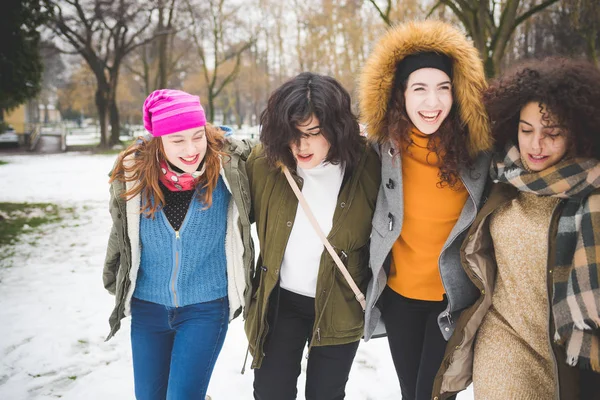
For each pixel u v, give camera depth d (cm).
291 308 210
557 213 157
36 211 896
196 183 197
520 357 171
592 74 154
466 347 187
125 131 4497
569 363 148
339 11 2420
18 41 833
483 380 175
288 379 210
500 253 174
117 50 2758
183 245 199
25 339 364
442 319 198
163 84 2880
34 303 435
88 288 475
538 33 1418
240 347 358
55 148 2970
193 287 206
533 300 167
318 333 202
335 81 186
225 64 4150
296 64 3416
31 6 839
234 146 211
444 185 191
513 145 171
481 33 784
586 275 142
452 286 193
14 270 530
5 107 982
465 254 181
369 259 211
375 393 290
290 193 202
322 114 178
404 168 200
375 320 214
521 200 171
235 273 214
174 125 181
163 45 2845
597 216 146
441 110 185
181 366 206
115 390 296
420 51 186
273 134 185
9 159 2214
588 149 152
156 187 191
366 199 203
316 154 188
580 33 1118
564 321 147
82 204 984
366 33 2250
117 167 195
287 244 203
